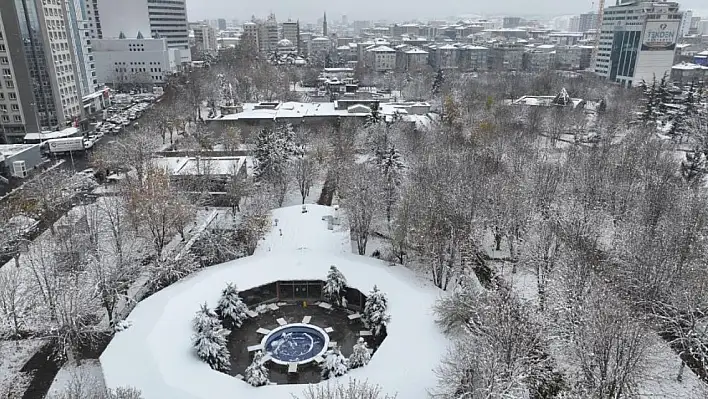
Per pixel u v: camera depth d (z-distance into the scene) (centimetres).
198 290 5519
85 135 13000
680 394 4450
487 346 3850
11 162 9588
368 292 5541
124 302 5884
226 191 8762
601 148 10231
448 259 6016
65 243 6047
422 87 19388
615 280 5547
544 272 5944
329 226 7331
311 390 3669
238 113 14425
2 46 11494
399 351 4503
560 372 4559
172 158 10244
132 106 17550
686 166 9106
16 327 5109
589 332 4069
